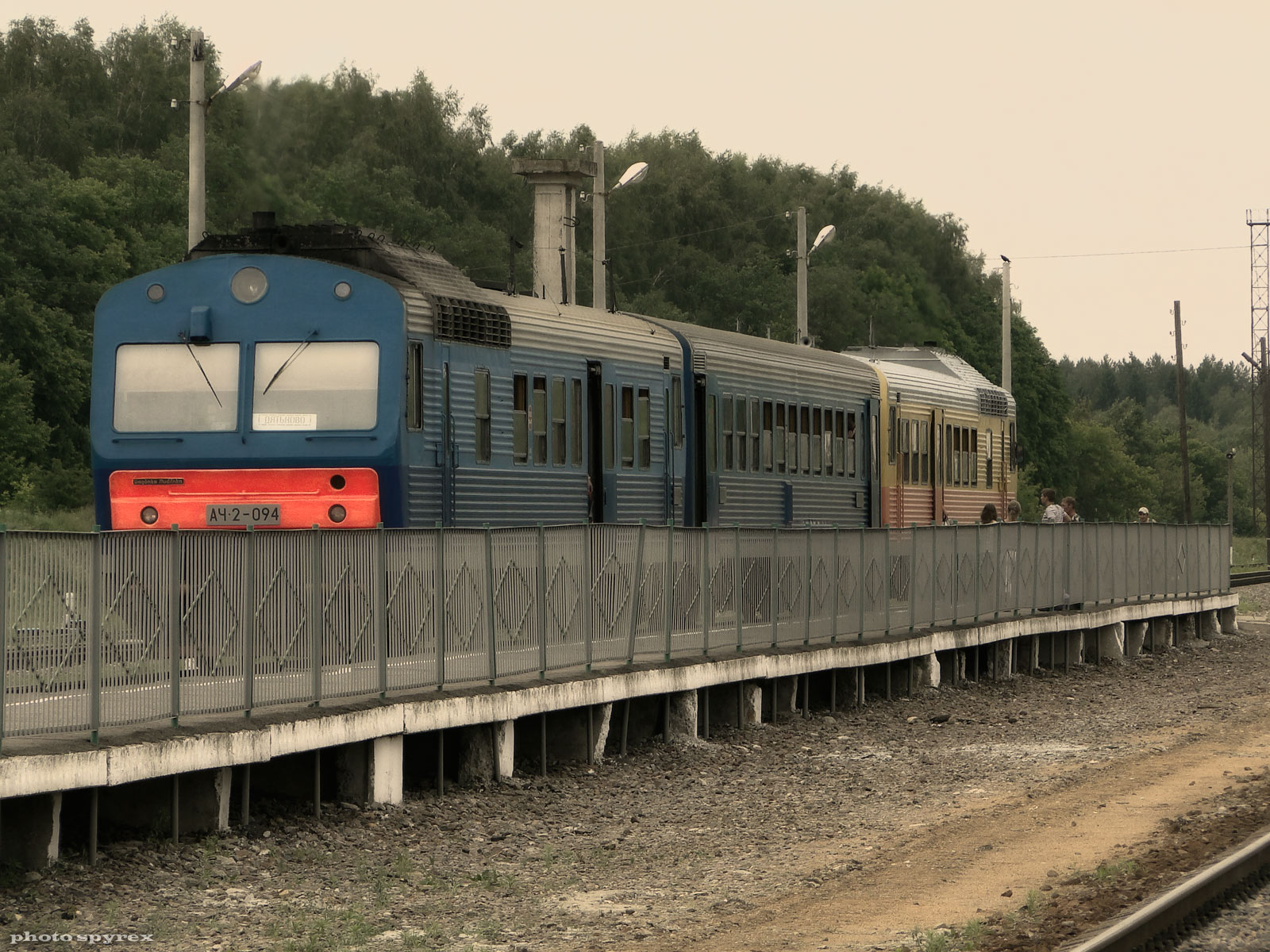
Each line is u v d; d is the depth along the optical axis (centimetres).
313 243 3275
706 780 2798
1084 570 5103
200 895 1823
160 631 1977
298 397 3119
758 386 4597
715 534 3300
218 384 3147
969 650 4472
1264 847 1919
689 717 3155
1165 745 3206
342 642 2291
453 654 2533
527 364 3569
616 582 2983
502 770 2627
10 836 1850
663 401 4141
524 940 1672
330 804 2314
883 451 5422
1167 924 1591
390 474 3088
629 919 1764
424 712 2389
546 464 3628
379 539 2359
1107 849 2119
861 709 3756
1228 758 3003
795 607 3597
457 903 1842
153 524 3159
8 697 1758
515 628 2689
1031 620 4628
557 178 6122
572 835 2281
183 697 2014
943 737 3388
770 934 1672
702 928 1709
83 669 1858
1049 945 1559
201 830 2086
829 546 3744
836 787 2725
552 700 2702
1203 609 5966
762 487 4603
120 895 1798
